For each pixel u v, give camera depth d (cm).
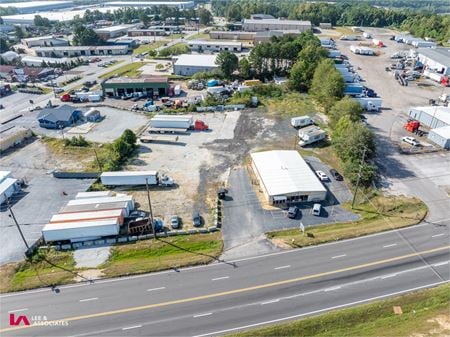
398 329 3167
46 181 5962
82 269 4053
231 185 5709
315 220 4850
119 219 4666
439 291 3600
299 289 3691
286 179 5456
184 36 18950
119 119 8506
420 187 5559
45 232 4341
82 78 11956
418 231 4572
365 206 5134
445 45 15538
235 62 11412
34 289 3791
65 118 8112
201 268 4025
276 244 4391
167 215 4994
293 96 9775
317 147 6938
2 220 4962
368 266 3988
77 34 16800
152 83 9944
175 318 3381
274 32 16312
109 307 3525
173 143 7181
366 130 6312
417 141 7000
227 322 3322
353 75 10938
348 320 3288
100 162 6456
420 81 10988
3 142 6981
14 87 11100
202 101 9381
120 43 16575
